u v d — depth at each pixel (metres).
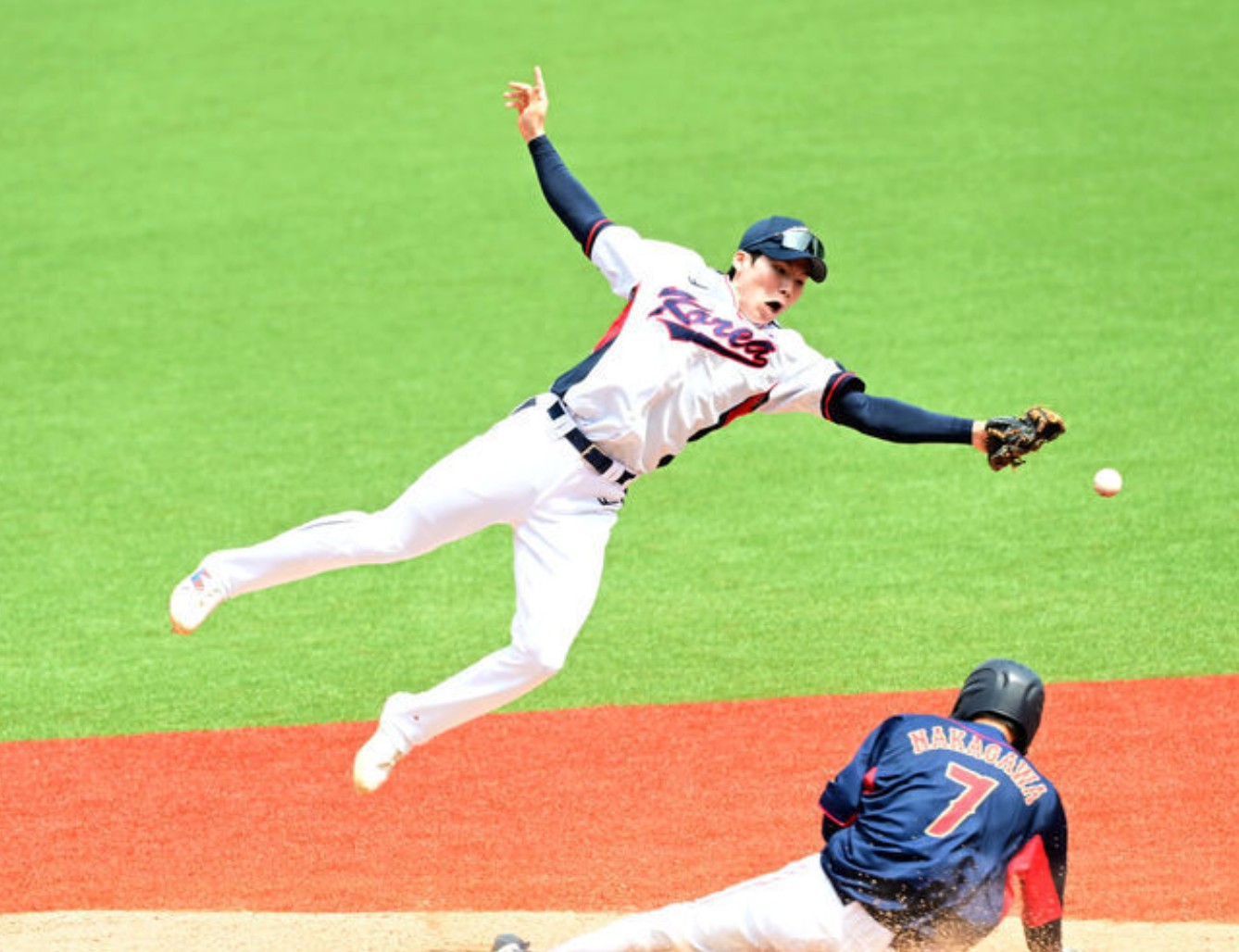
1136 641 35.44
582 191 23.11
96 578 41.59
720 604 38.94
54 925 23.61
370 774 21.36
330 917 23.95
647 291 21.92
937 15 92.00
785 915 18.30
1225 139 71.56
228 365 57.22
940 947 18.19
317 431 51.12
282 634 38.50
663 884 26.09
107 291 64.81
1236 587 37.78
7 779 31.50
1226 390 49.44
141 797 30.50
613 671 35.72
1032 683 19.58
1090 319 55.66
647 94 83.56
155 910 25.64
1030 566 39.72
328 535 21.89
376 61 91.44
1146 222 63.94
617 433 21.39
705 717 33.09
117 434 51.50
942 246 63.47
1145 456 45.50
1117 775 29.41
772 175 71.94
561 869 26.84
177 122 84.31
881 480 45.81
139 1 104.62
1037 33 87.44
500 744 32.50
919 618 37.38
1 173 78.75
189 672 36.50
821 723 32.41
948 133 75.19
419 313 61.31
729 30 92.75
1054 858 18.55
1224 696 32.59
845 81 83.12
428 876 26.75
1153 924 22.72
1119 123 74.38
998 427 21.19
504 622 38.59
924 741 18.62
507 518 21.84
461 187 74.19
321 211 72.44
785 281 22.05
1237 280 57.91
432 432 50.44
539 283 63.72
